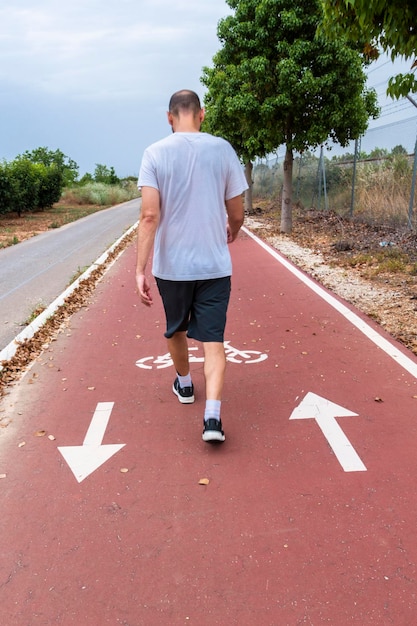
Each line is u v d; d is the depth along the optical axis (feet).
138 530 9.45
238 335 20.30
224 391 15.15
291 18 43.06
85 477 11.14
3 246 61.00
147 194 11.36
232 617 7.57
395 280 28.09
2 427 13.55
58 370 17.48
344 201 60.59
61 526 9.63
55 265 43.78
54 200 138.51
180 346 13.48
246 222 69.77
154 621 7.57
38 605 7.91
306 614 7.55
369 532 9.16
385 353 17.46
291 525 9.41
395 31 16.21
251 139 52.06
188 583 8.21
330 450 11.76
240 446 12.09
